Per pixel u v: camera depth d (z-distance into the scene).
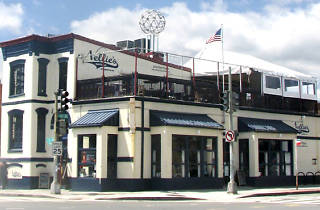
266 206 19.09
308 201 22.27
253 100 35.41
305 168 38.22
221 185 30.31
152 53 39.16
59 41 32.09
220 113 32.62
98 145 27.48
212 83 35.44
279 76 37.69
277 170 34.41
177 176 28.34
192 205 19.64
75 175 28.47
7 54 33.69
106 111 28.86
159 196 23.75
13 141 32.97
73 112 30.58
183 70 39.72
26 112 31.89
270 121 35.78
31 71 31.83
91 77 32.19
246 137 33.28
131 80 28.73
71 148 30.30
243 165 33.50
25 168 31.52
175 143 28.50
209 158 30.22
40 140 31.97
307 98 39.72
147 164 28.22
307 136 38.84
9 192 27.84
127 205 19.56
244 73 36.59
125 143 27.94
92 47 32.47
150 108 28.69
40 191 28.94
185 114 30.28
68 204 19.95
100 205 19.45
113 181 27.77
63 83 31.86
